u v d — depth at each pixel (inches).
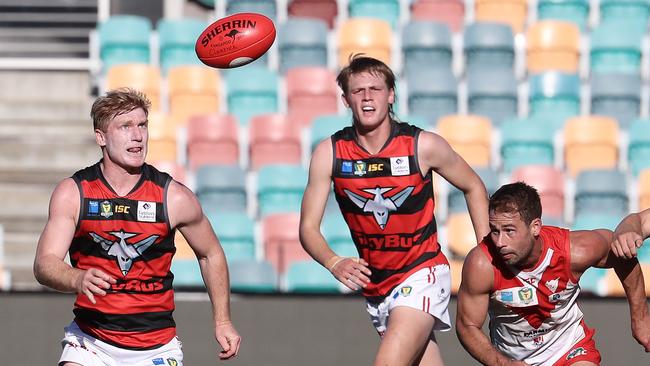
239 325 1191.6
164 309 734.5
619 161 1608.0
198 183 1499.8
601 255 749.9
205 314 1189.1
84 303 726.5
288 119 1576.0
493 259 740.0
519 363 719.1
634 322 780.6
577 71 1763.0
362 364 1185.4
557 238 741.9
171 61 1737.2
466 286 748.6
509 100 1664.6
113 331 725.3
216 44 786.2
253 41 787.4
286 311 1192.2
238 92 1673.2
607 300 1194.6
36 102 1695.4
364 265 749.3
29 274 1450.5
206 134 1573.6
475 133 1567.4
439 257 785.6
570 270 743.7
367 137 762.8
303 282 1337.4
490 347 739.4
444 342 1192.2
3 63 1771.7
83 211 707.4
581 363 762.8
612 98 1681.8
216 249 750.5
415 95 1654.8
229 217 1430.9
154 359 735.1
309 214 776.3
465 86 1681.8
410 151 757.9
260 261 1337.4
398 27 1827.0
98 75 1736.0
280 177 1496.1
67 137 1662.2
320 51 1737.2
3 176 1600.6
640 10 1838.1
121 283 720.3
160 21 1752.0
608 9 1841.8
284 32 1737.2
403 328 756.0
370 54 1729.8
